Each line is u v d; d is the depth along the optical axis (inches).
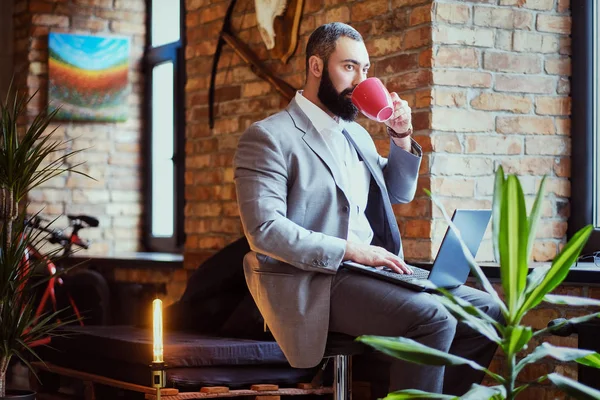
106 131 260.2
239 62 192.7
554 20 156.7
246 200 111.0
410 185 122.8
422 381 103.9
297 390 141.9
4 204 129.4
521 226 72.7
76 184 255.8
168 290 212.5
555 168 156.8
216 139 199.3
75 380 200.7
